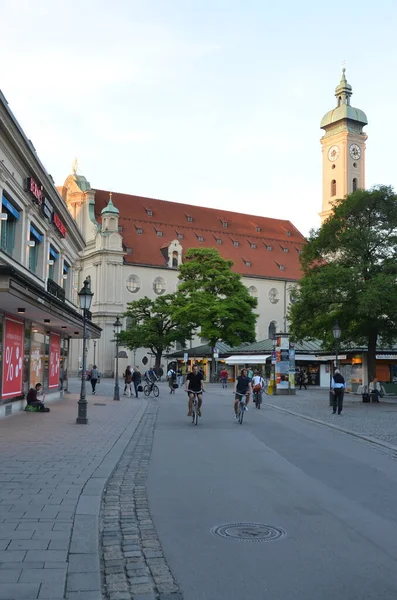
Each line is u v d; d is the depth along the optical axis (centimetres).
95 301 8738
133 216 9738
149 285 9112
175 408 2920
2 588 518
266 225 11425
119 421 2141
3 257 2142
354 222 3612
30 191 2498
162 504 869
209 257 7000
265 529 733
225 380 5688
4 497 867
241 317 6900
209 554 636
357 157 10300
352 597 520
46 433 1709
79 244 3981
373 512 820
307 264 3800
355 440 1667
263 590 535
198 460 1284
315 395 4356
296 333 3691
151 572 581
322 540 686
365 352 4591
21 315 2423
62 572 558
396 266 3334
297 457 1330
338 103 10450
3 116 2048
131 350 7875
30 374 2691
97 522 739
